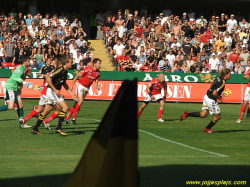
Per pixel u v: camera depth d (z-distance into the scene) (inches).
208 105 797.2
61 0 2226.9
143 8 2212.1
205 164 503.2
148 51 1808.6
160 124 948.0
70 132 772.6
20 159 517.0
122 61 1733.5
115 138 128.0
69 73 1594.5
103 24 2107.5
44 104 740.7
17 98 802.2
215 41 1968.5
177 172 450.9
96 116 1077.8
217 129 872.9
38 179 403.5
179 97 1626.5
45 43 1780.3
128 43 1827.0
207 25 2085.4
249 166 493.7
